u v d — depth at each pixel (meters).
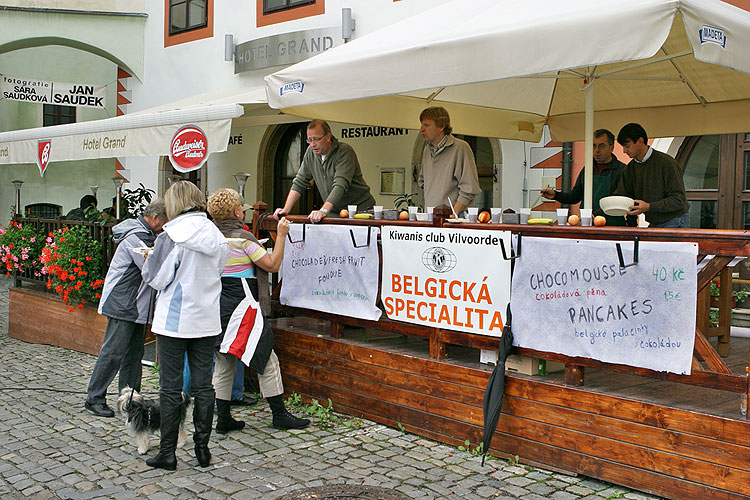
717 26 3.88
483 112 8.35
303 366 6.38
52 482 4.76
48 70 18.66
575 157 10.17
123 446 5.44
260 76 13.33
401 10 11.23
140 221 6.24
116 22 15.70
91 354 8.62
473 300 5.14
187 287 4.83
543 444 4.77
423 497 4.41
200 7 14.43
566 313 4.64
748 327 7.29
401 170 11.58
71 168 19.06
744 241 3.93
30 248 9.41
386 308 5.71
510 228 4.91
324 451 5.25
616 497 4.34
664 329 4.22
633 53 3.87
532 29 4.26
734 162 9.31
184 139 7.12
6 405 6.54
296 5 12.72
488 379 5.00
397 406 5.64
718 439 3.99
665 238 4.22
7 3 15.83
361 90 5.18
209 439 5.41
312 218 6.30
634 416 4.34
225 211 5.62
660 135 7.93
